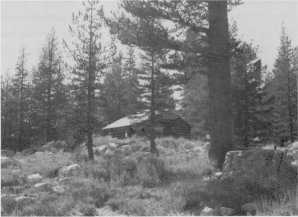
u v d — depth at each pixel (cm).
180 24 1574
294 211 795
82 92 2067
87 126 1995
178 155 1880
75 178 1320
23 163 1725
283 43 4103
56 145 2659
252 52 2441
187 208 952
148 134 2780
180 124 3656
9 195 1061
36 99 4478
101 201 1035
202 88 2909
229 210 878
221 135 1488
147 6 1521
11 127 4494
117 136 3806
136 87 2645
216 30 1518
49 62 4431
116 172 1416
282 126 3550
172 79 1812
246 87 2461
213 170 1368
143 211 921
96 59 2064
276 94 3659
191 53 1528
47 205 951
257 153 1119
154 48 1608
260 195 970
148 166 1433
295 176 1023
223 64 1522
